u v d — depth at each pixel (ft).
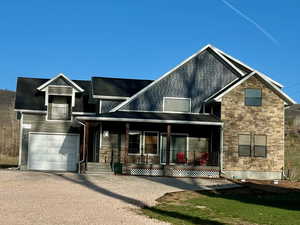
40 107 103.24
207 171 90.74
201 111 99.35
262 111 94.79
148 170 89.04
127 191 62.28
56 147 103.71
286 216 47.88
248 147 93.66
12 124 182.39
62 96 104.99
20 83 110.52
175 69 99.09
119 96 100.37
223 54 103.50
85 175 82.23
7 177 73.41
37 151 103.04
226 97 93.66
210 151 96.94
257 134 94.22
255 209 52.06
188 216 45.11
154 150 95.96
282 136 95.09
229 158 92.63
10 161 138.72
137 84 109.60
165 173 89.15
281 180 91.86
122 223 38.91
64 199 51.85
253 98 94.68
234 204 55.67
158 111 97.60
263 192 71.41
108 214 43.14
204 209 50.49
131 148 95.14
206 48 100.73
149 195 59.31
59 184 67.00
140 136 95.61
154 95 97.86
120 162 94.07
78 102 107.14
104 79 109.60
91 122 92.63
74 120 104.42
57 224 37.06
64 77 103.50
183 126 96.94
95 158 98.89
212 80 100.48
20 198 51.19
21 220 38.09
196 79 100.07
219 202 56.95
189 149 96.73
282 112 95.45
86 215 41.98
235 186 76.74
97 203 49.88
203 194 65.10
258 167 93.61
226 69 101.30
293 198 65.31
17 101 103.45
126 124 88.17
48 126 103.76
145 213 45.21
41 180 71.05
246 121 94.02
